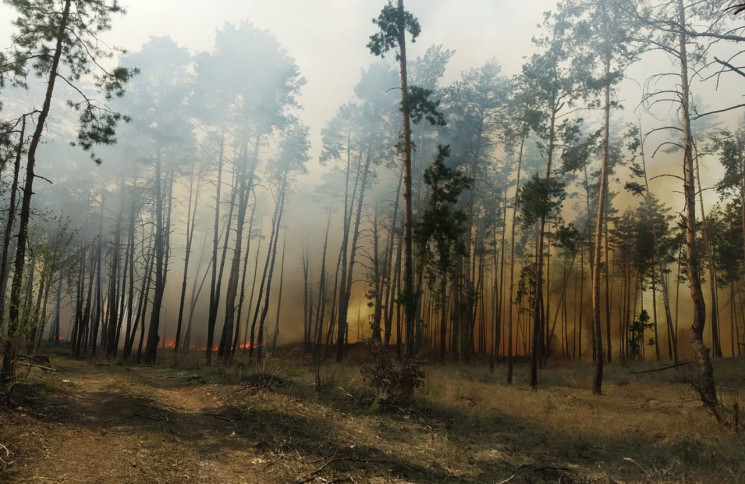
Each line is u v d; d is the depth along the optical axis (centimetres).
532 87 2088
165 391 1116
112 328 2581
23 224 917
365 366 1220
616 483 645
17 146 1098
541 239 2038
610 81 1784
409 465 671
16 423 625
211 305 2233
